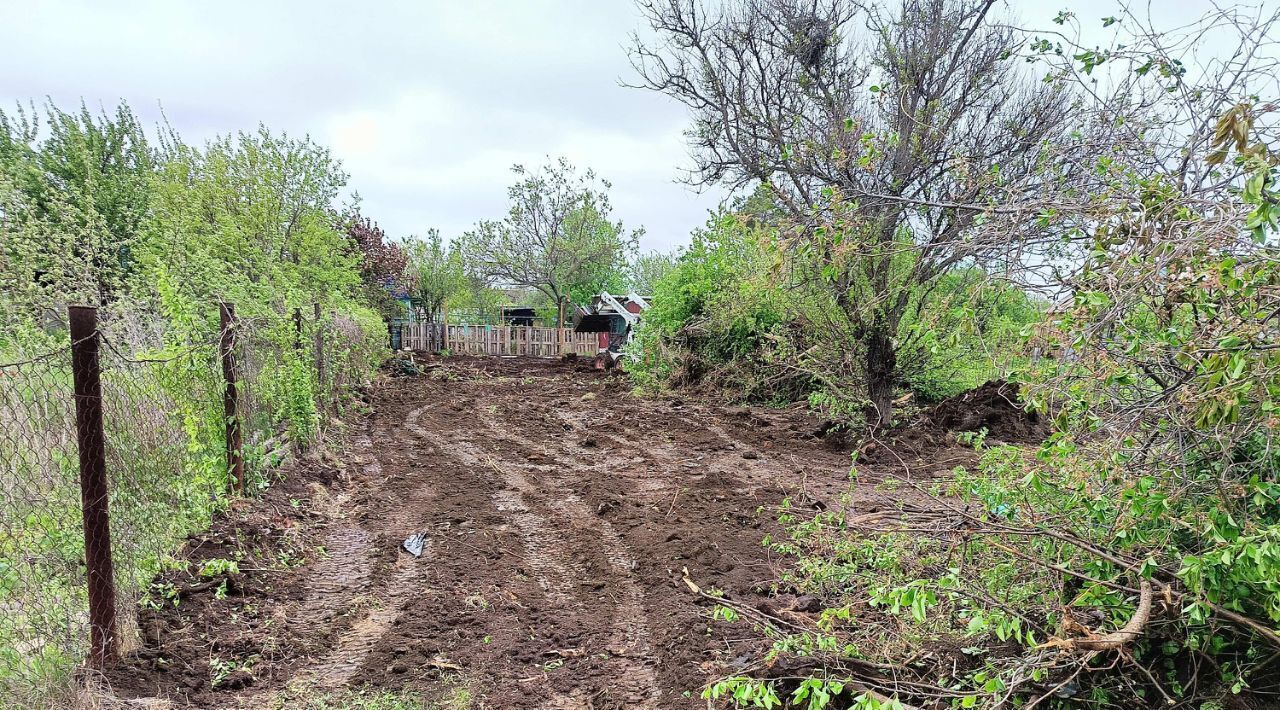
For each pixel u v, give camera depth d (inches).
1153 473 109.6
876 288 353.7
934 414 417.7
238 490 246.2
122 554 159.5
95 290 297.6
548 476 343.9
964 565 131.0
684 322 628.7
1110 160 126.6
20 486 154.9
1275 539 83.7
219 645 162.7
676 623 175.0
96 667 143.2
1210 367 90.0
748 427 460.8
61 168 683.4
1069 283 112.1
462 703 144.7
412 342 1283.2
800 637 129.5
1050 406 133.1
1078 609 118.7
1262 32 108.7
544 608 193.0
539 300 1860.2
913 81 370.0
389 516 274.4
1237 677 103.8
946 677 123.4
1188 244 93.5
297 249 697.0
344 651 168.2
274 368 303.9
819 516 187.5
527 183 1396.4
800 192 403.5
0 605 145.8
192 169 642.2
